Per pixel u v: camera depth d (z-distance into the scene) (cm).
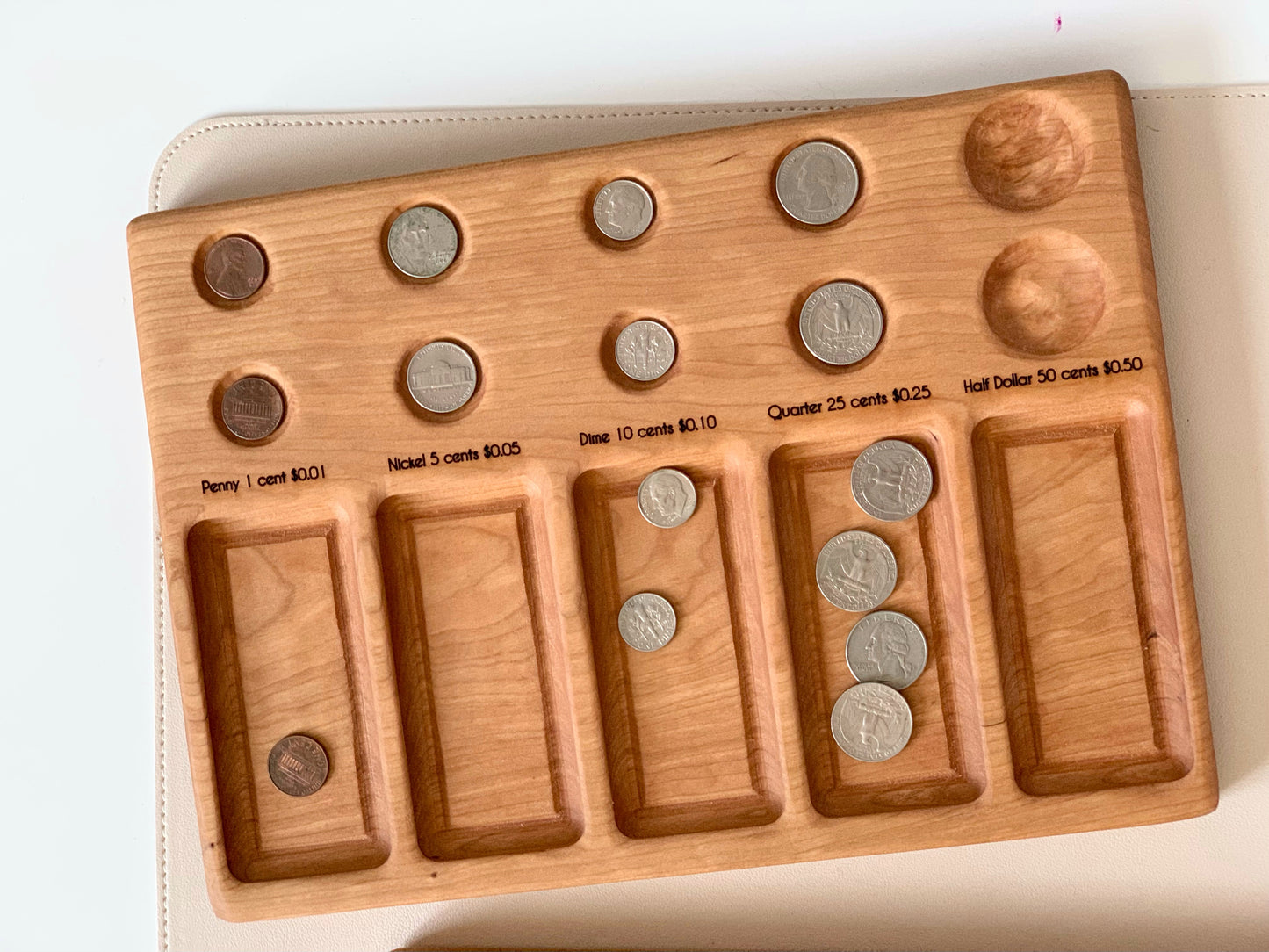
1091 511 51
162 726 55
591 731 52
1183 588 51
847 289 51
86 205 56
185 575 52
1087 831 51
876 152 51
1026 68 54
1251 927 53
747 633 52
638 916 55
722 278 51
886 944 54
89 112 56
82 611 56
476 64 55
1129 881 54
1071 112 51
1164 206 54
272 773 53
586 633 52
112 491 56
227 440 52
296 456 52
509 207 52
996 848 54
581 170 51
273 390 52
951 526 51
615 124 55
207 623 53
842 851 51
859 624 52
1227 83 54
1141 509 51
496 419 52
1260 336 53
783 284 51
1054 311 51
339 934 55
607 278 51
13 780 56
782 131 51
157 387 52
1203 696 51
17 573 56
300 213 52
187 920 55
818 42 55
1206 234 53
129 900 56
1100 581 51
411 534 52
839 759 52
